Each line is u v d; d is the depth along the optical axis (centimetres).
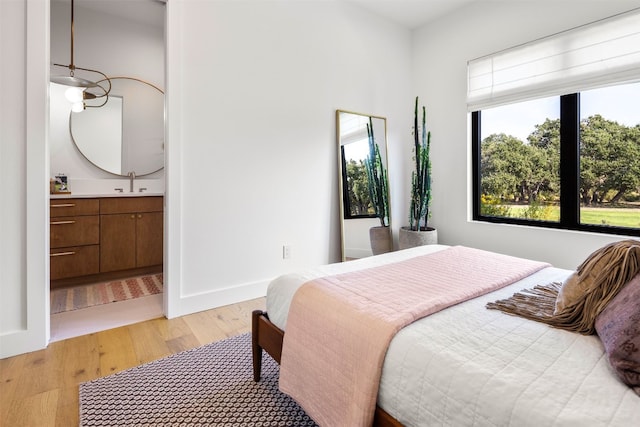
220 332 218
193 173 243
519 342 96
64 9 327
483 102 309
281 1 281
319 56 305
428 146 334
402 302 120
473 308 119
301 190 299
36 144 187
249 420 137
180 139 236
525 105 290
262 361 182
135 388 157
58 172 335
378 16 343
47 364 178
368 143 341
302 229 302
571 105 260
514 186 302
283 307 145
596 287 101
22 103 183
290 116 289
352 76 328
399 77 365
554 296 129
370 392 97
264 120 275
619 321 84
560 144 269
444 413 82
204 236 251
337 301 123
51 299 277
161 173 387
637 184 234
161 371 172
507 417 72
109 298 281
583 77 246
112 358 185
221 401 148
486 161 321
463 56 326
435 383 86
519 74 283
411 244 324
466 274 155
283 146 287
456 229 339
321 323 119
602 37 238
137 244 338
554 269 171
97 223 314
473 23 317
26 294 189
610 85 235
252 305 263
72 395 153
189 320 236
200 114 244
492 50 303
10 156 182
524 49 279
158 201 349
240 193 266
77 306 262
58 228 295
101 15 345
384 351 98
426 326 104
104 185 357
